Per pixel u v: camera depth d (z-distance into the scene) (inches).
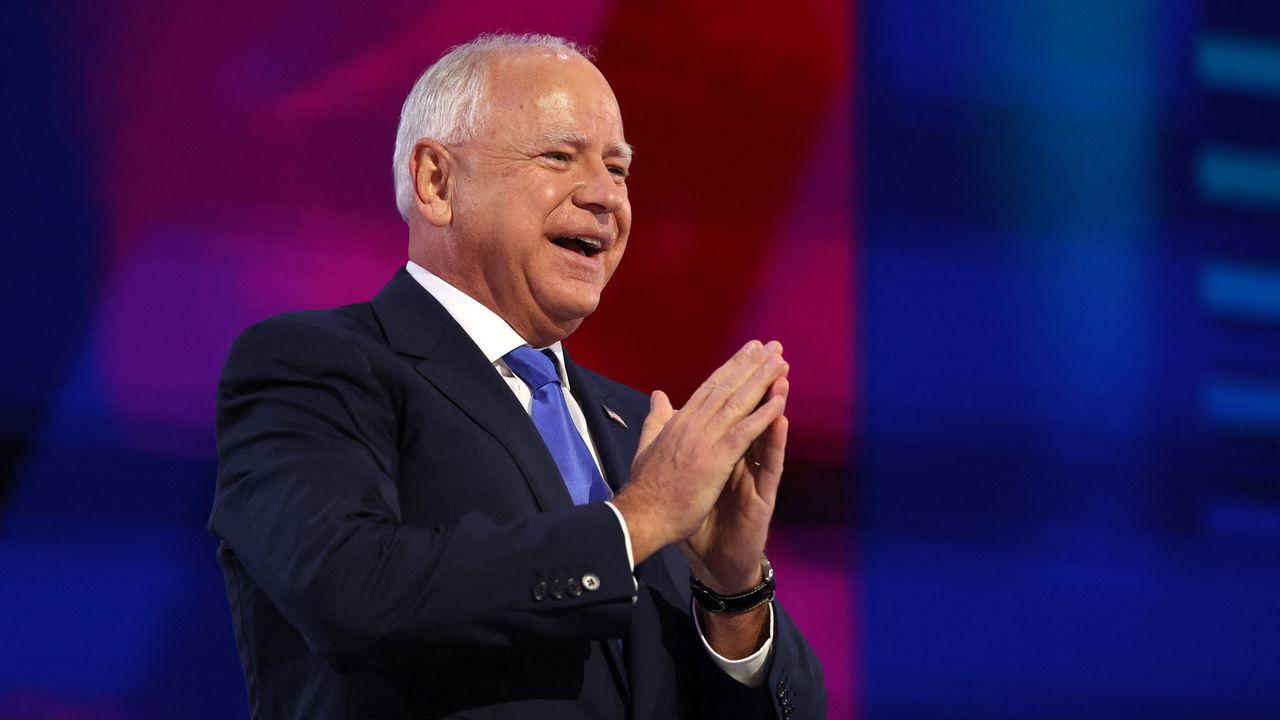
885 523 475.2
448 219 232.8
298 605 175.2
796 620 469.7
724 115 472.4
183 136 411.8
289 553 177.6
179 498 398.6
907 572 475.8
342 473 185.2
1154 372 493.0
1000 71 489.1
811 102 478.0
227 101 415.2
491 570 175.5
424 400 205.5
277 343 203.0
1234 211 499.5
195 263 409.7
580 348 464.1
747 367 197.5
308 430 192.4
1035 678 474.9
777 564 471.5
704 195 471.5
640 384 465.7
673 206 470.3
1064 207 493.0
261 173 416.5
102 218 405.4
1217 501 492.1
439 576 173.9
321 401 196.5
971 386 483.8
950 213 486.0
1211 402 494.6
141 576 393.4
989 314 486.3
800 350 474.9
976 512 480.4
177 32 412.8
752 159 473.1
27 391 396.8
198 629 393.1
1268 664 485.7
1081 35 494.0
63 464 396.2
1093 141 494.3
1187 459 491.8
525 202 227.5
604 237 232.8
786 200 475.5
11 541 390.6
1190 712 482.0
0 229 399.9
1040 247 490.3
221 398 202.1
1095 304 491.8
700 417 192.5
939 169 485.1
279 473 185.9
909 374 481.1
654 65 468.8
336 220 419.8
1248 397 496.1
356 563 173.6
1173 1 498.6
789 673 216.5
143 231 407.5
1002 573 480.1
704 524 210.5
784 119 476.4
